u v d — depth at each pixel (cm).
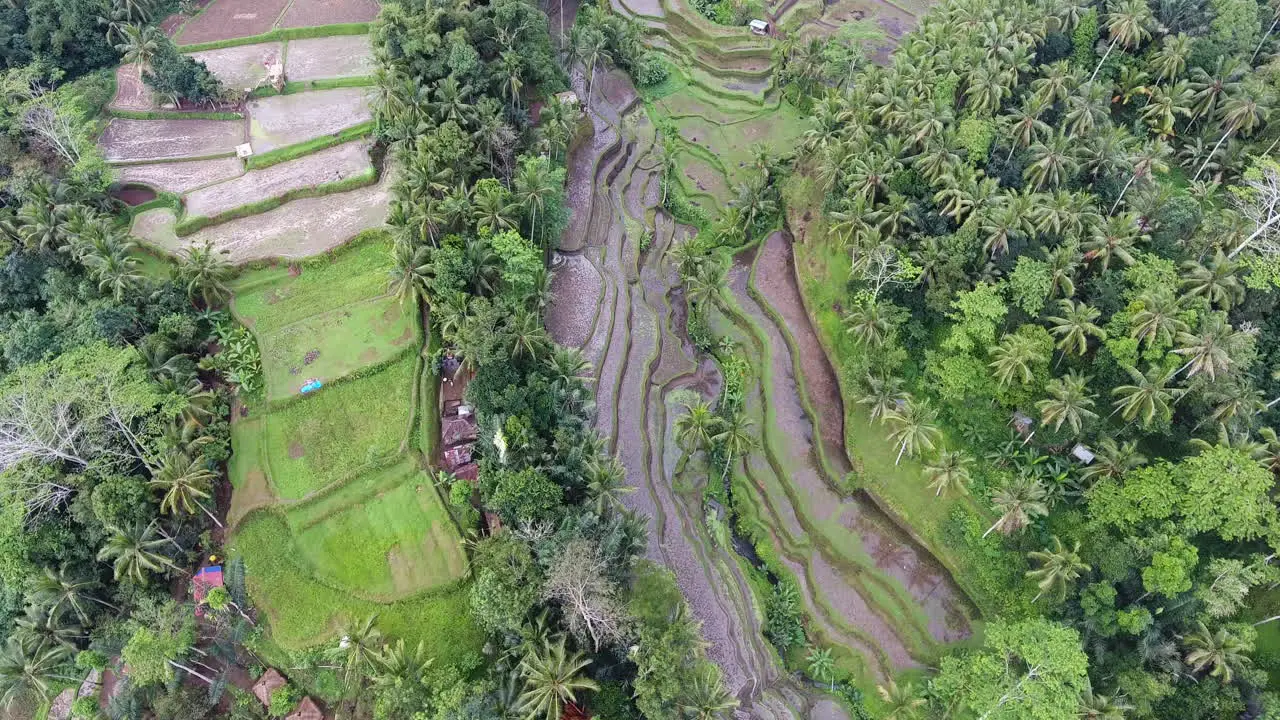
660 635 4094
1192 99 6369
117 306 5125
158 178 6378
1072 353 5222
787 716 4650
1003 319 5322
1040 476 5103
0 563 4216
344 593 4594
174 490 4428
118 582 4538
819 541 5356
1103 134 6103
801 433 5838
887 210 5769
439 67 6391
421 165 5750
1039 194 5475
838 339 6047
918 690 4703
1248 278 5034
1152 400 4709
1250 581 4284
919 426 5075
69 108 6156
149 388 4722
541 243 6341
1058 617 4684
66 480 4434
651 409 5856
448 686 4109
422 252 5362
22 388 4478
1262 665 4438
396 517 4850
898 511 5325
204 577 4547
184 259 5850
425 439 5116
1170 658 4319
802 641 5000
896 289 5722
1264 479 4388
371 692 4278
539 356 5194
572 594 4000
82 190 5838
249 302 5706
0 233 5412
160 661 4006
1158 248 5412
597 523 4453
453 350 5447
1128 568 4488
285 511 4806
